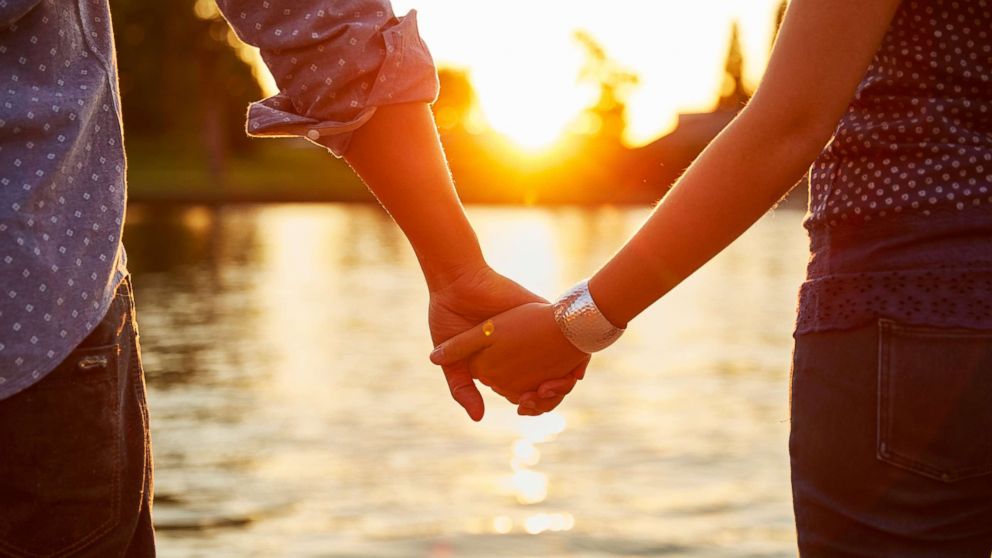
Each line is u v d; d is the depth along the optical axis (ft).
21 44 4.53
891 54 4.59
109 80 4.82
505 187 224.94
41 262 4.42
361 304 70.74
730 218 4.66
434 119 5.69
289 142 228.02
